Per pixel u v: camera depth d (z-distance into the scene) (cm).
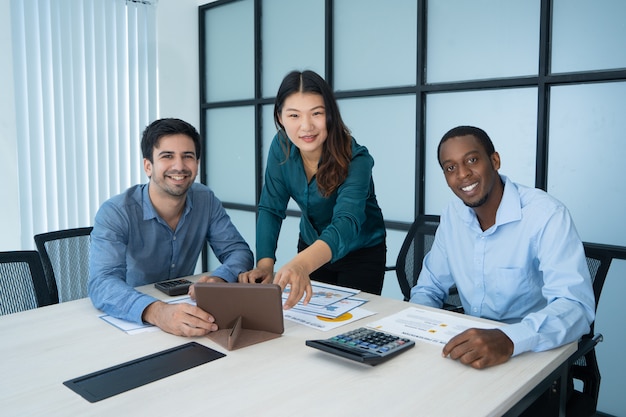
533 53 271
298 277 149
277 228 220
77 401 101
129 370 115
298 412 95
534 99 273
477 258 172
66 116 374
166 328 138
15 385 108
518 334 122
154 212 193
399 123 332
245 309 136
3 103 341
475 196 163
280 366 117
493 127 291
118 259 177
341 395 102
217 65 452
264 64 412
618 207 251
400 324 144
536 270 166
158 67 430
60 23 367
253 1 412
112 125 402
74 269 223
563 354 126
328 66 362
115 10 398
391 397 101
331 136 188
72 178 380
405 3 320
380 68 338
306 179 206
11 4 343
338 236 170
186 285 179
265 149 418
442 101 311
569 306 137
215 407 98
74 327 144
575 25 256
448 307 196
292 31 389
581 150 260
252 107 423
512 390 105
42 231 366
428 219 229
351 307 161
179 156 184
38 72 358
